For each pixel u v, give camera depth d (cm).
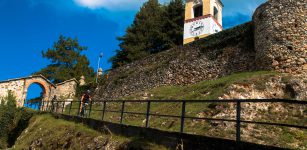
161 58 3039
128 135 1095
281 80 1606
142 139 991
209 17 3634
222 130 1241
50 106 2867
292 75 1698
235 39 2336
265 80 1631
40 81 3531
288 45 1850
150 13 4850
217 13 3988
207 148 737
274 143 1111
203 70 2456
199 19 3719
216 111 1424
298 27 1858
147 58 3253
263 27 2009
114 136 1161
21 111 2861
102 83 3656
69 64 5175
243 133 1199
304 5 1883
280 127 1257
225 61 2319
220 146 705
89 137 1305
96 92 3631
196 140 779
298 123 1280
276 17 1953
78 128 1483
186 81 2553
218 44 2448
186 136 816
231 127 1265
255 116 1379
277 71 1836
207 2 3750
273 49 1900
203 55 2523
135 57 4278
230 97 1534
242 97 1512
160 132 924
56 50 5175
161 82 2773
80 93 3884
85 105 1861
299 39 1830
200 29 3659
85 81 4353
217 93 1630
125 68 3506
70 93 3822
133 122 1728
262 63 1956
